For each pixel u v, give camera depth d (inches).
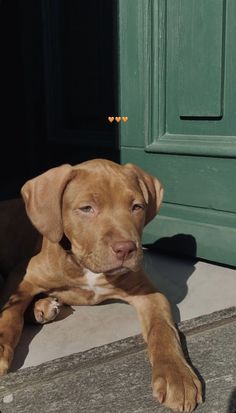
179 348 24.4
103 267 24.5
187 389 21.3
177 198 40.9
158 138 41.0
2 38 76.4
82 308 31.3
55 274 28.6
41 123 70.1
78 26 58.7
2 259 36.3
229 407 21.3
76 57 59.6
